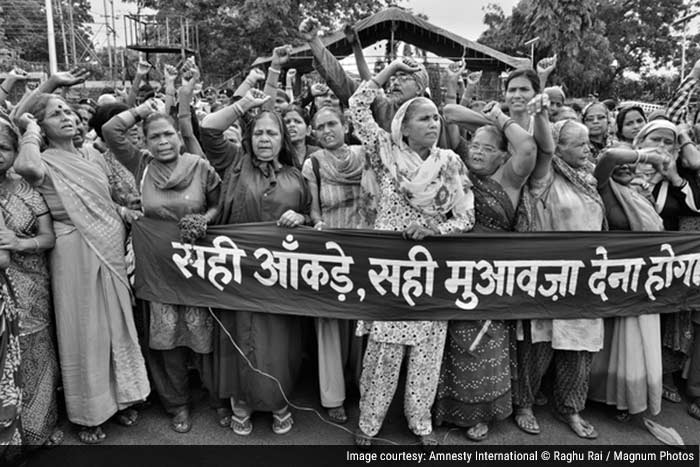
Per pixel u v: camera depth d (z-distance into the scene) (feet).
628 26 120.26
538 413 10.93
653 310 10.25
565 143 10.07
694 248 10.36
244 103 9.80
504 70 61.46
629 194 10.52
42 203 9.14
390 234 9.61
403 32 58.95
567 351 10.23
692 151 10.96
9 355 8.36
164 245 10.03
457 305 9.75
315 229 9.82
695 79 13.84
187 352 10.51
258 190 10.05
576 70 66.28
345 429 10.32
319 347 10.23
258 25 57.98
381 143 9.17
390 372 9.59
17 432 8.57
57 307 9.37
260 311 9.85
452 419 10.12
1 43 66.64
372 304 9.76
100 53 90.22
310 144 14.65
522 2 76.79
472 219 9.72
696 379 10.89
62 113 9.34
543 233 9.87
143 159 10.91
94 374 9.46
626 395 10.35
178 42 67.05
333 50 57.41
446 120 10.80
